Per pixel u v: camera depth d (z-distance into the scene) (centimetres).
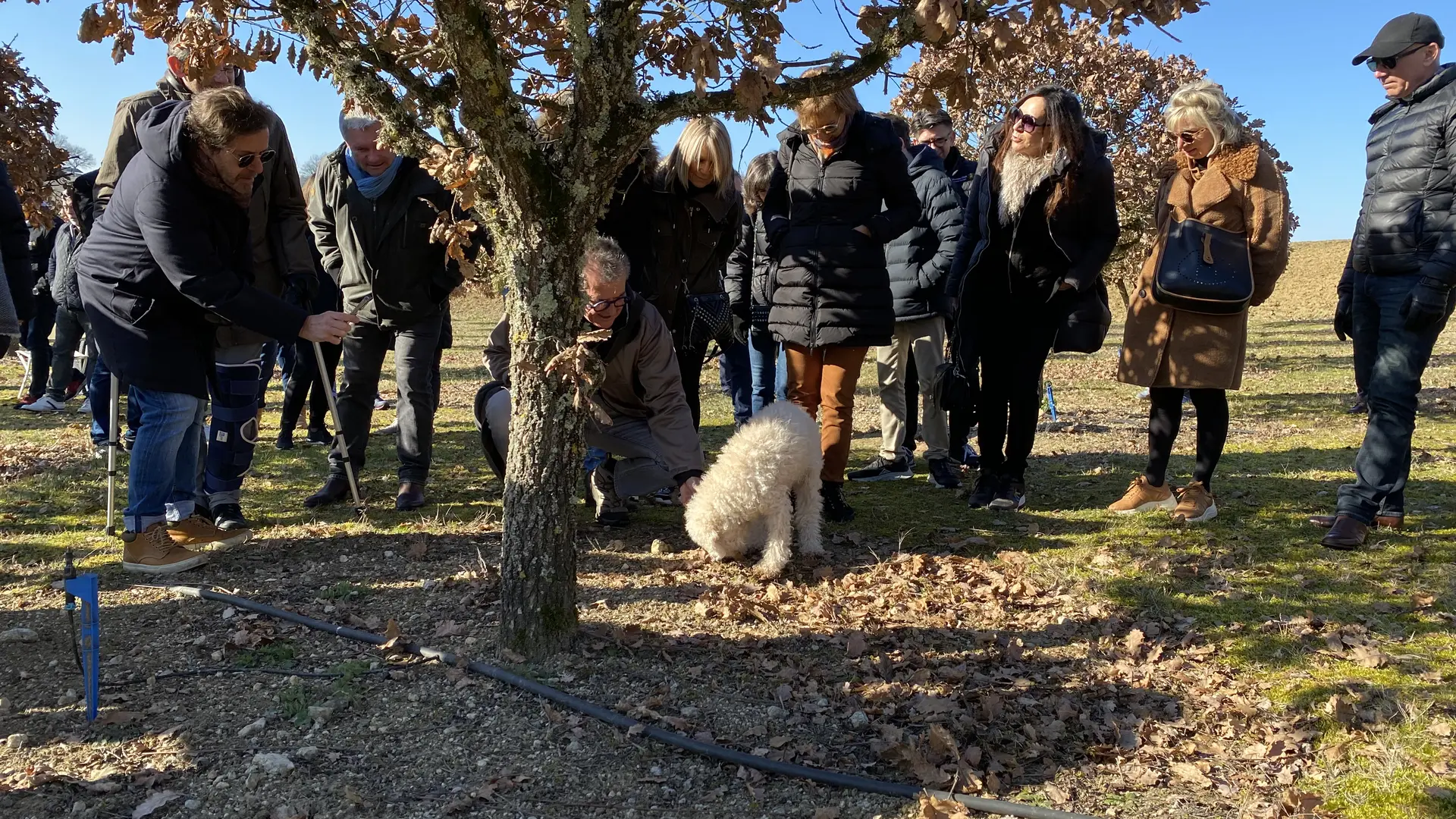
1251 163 442
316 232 508
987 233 477
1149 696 297
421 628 339
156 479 392
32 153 623
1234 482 557
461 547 434
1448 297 400
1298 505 501
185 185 354
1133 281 1658
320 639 329
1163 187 474
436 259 483
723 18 264
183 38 285
